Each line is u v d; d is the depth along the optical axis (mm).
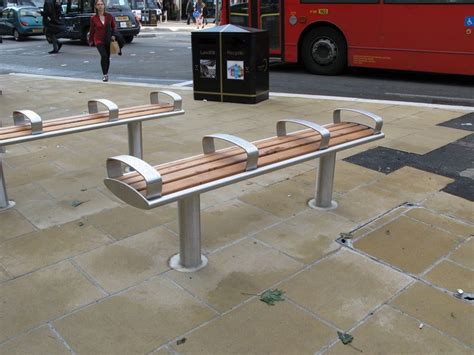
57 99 9148
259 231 3848
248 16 12594
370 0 10875
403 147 5984
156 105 5371
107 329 2750
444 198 4473
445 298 3012
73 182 4879
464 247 3609
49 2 17609
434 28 10211
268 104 8484
